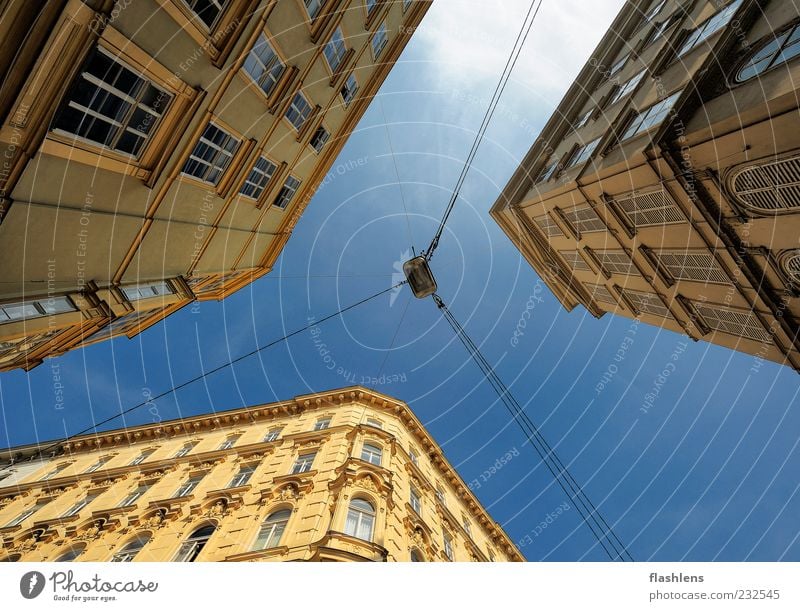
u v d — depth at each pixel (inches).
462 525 797.9
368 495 553.0
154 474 812.6
